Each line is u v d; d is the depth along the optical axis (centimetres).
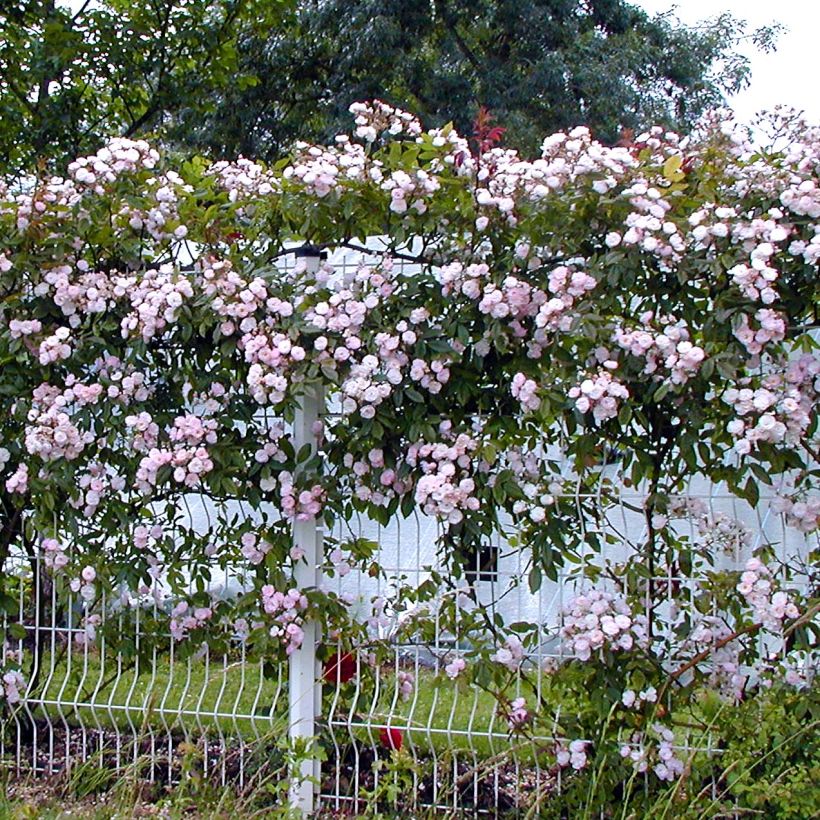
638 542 341
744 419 299
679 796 300
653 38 1400
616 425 315
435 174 322
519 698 318
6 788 353
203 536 354
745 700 316
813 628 300
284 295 329
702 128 320
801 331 308
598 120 1248
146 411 346
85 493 352
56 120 589
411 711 333
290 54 1270
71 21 604
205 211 347
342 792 346
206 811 327
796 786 282
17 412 351
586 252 313
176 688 425
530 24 1297
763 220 292
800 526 311
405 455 328
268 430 340
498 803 333
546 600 399
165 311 325
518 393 302
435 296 320
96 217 346
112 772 350
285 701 361
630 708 314
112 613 364
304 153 341
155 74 655
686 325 302
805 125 306
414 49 1275
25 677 377
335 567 340
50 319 357
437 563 335
